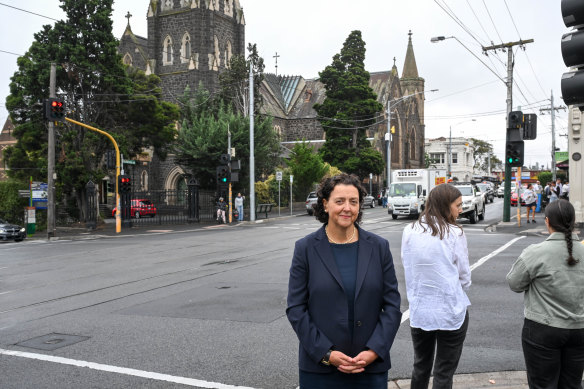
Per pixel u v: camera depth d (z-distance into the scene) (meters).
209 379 5.32
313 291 3.05
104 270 13.33
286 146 66.19
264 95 67.06
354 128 51.34
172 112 39.69
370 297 3.03
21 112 32.94
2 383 5.34
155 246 19.25
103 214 43.50
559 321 3.55
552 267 3.58
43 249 19.89
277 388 5.06
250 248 17.34
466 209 25.08
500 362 5.61
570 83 3.80
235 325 7.38
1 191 33.41
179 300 9.18
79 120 32.59
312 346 2.94
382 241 3.21
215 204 35.81
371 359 2.92
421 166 88.31
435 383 4.09
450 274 4.01
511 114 22.39
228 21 57.12
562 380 3.71
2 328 7.61
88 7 31.81
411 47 87.88
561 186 28.34
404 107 79.75
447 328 3.98
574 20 3.77
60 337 7.02
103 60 32.53
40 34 32.06
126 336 6.97
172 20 55.53
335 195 3.09
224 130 37.88
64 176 30.80
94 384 5.26
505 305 8.27
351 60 52.50
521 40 24.20
